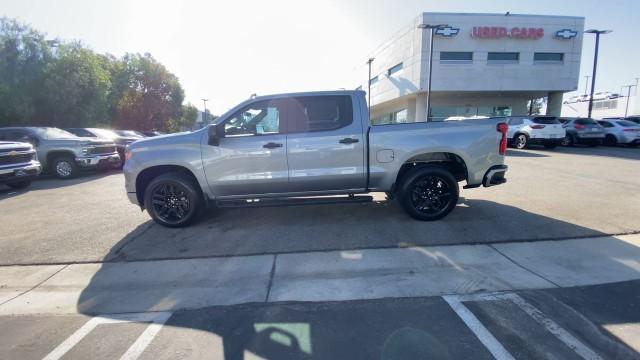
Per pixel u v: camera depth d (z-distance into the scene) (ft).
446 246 14.26
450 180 16.78
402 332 8.91
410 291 10.95
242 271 12.69
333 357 8.08
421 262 12.92
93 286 12.05
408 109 106.63
